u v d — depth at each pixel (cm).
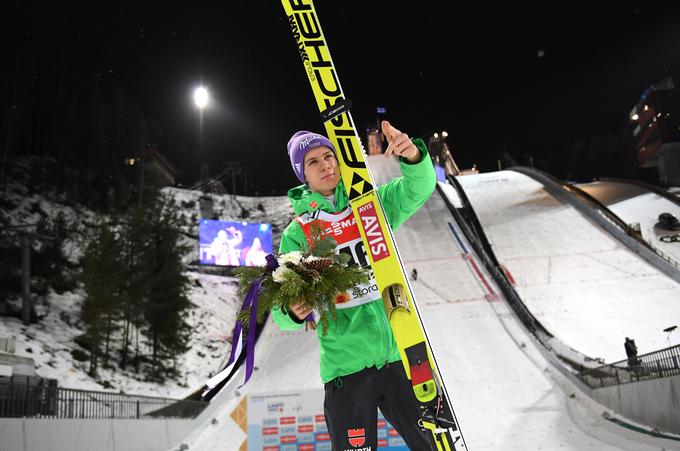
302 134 292
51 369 1905
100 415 1162
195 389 2345
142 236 2614
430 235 3656
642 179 6506
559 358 1800
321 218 273
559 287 2667
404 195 276
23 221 3173
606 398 1343
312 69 273
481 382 1656
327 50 273
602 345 2009
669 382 1027
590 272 2823
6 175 3575
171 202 3497
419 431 243
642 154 7106
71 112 4456
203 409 1605
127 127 4988
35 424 941
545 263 3038
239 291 251
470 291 2694
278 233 5281
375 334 250
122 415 1231
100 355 2259
